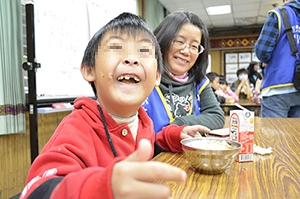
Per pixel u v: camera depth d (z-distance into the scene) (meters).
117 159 0.30
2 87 1.53
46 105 1.82
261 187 0.48
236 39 7.12
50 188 0.36
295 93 1.85
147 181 0.26
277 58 1.87
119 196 0.27
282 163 0.62
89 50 0.62
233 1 4.89
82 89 2.23
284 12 1.83
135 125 0.70
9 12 1.58
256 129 1.08
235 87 5.41
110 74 0.55
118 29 0.57
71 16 2.09
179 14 1.06
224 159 0.53
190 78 1.16
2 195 1.60
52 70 1.90
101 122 0.60
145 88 0.58
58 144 0.49
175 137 0.76
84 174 0.32
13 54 1.61
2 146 1.60
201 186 0.49
